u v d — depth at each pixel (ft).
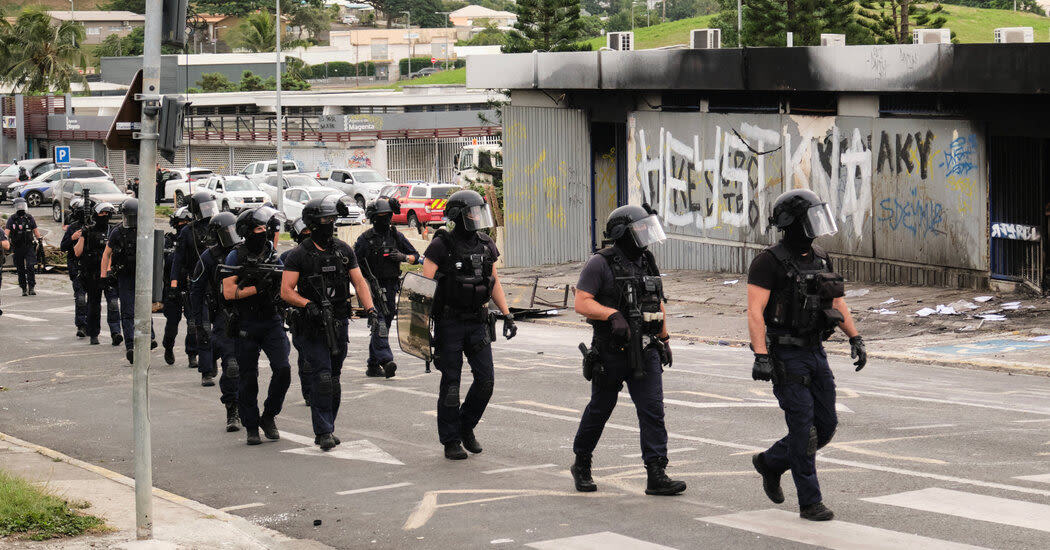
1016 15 353.31
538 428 39.19
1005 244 69.92
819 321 25.61
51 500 29.04
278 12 151.43
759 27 178.60
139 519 26.02
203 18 598.75
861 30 181.47
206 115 266.98
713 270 91.56
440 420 34.60
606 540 25.39
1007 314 64.59
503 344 64.28
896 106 75.66
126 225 58.39
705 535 25.34
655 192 97.19
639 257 28.81
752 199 86.84
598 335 28.81
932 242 73.97
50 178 200.34
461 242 34.06
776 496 27.32
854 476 30.40
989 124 69.51
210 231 41.47
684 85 89.20
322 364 36.45
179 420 43.70
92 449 39.11
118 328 65.82
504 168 109.19
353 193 186.50
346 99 254.06
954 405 41.57
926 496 27.94
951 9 351.05
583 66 98.94
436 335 34.24
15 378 55.88
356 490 31.60
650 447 29.01
